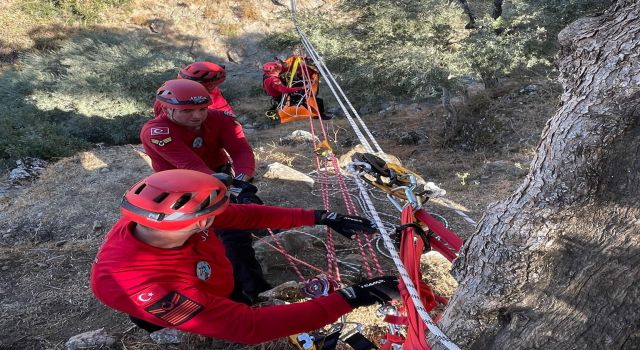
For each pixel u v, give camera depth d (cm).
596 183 182
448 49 1316
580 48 195
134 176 830
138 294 202
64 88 1507
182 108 364
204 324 205
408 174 243
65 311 452
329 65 1424
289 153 977
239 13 2238
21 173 1075
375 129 1461
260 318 208
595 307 181
